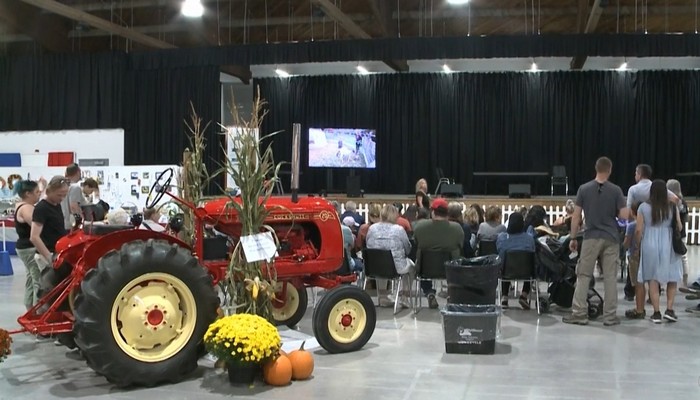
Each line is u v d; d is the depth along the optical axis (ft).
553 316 20.45
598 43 38.73
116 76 50.44
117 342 13.05
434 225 20.54
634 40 38.45
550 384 13.48
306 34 51.26
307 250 16.94
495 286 16.96
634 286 21.12
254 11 48.80
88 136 50.06
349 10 48.01
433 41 40.47
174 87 51.52
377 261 20.59
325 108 57.26
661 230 19.13
